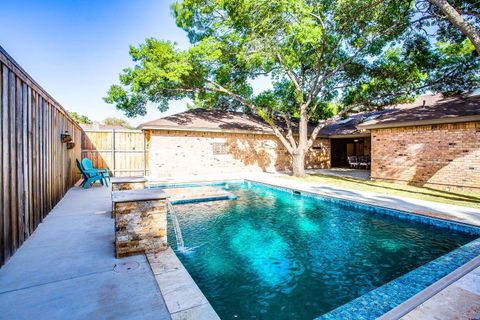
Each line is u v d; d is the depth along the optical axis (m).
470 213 5.71
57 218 5.36
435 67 10.96
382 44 11.57
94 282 2.79
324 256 4.39
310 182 11.03
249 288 3.39
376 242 4.99
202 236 5.39
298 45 11.40
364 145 19.12
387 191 8.71
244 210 7.41
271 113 14.70
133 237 3.53
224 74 12.60
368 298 2.67
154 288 2.68
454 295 2.56
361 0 9.40
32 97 4.50
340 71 13.01
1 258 3.12
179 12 12.09
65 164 8.19
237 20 10.57
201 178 12.50
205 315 2.24
